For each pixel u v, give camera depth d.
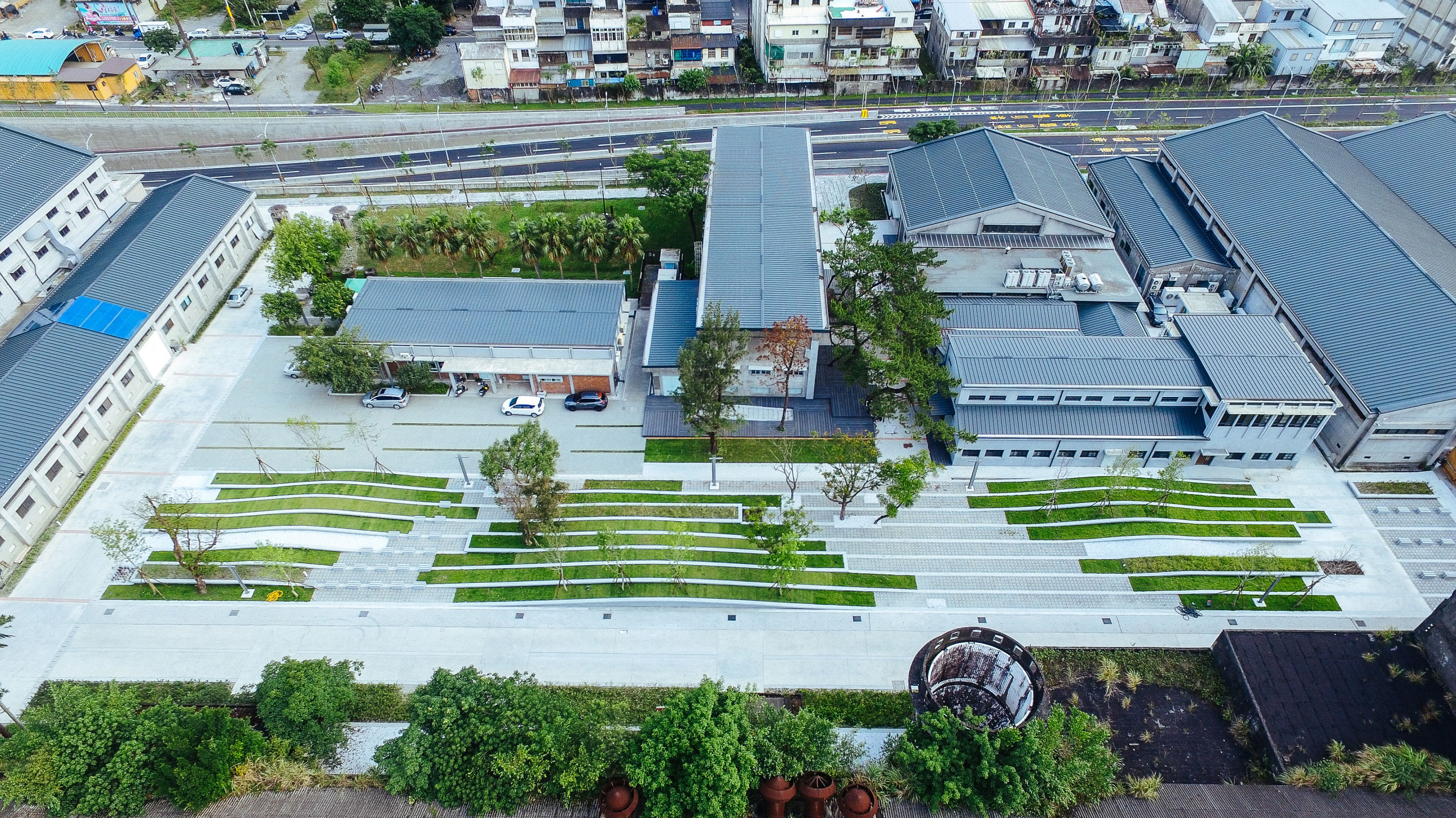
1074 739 55.09
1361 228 94.25
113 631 68.81
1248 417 77.88
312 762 57.47
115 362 85.25
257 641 68.31
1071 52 154.50
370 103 150.12
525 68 151.25
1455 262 92.75
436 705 55.88
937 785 52.00
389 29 165.62
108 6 169.62
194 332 99.19
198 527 76.88
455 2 184.88
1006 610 71.25
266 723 58.66
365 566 74.25
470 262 110.19
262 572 73.19
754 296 86.94
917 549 76.06
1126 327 92.31
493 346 90.50
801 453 84.81
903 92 156.38
